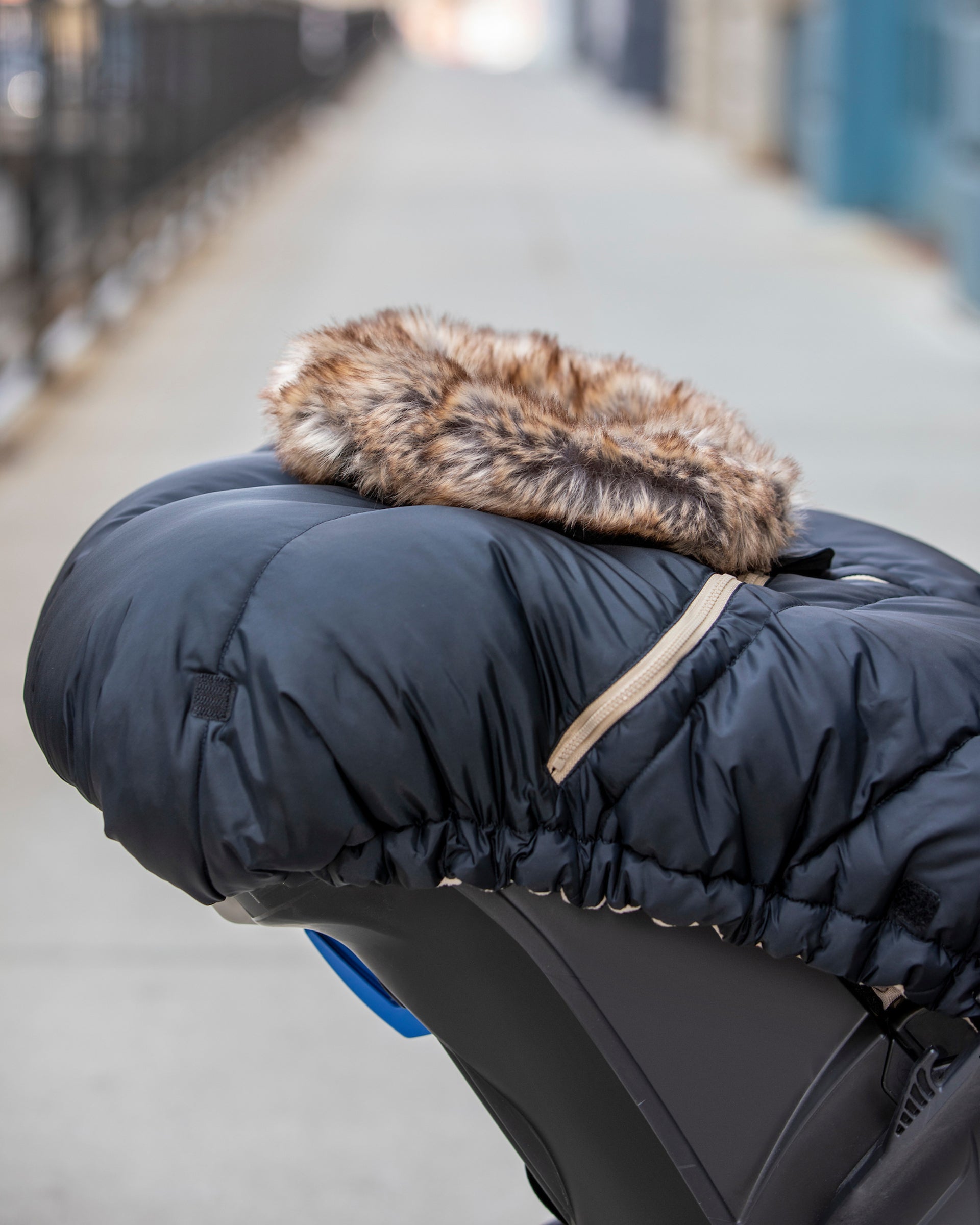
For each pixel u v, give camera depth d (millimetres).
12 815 2920
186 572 1115
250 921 1256
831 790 1089
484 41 71938
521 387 1329
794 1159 1240
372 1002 1494
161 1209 1925
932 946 1099
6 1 5957
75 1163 2008
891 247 9805
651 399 1495
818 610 1172
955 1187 1202
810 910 1107
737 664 1119
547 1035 1203
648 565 1159
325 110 21766
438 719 1058
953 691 1119
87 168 7098
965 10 8367
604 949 1170
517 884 1121
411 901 1161
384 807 1064
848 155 11109
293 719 1053
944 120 9336
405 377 1222
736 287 8414
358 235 10375
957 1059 1177
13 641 3680
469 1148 2061
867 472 5031
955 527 4480
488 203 12141
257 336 7270
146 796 1078
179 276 8891
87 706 1119
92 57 7203
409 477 1190
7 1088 2156
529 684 1082
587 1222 1301
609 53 31172
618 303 7898
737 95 15992
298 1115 2125
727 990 1194
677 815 1080
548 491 1151
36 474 5066
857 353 6809
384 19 41594
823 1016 1211
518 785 1083
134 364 6719
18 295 6105
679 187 13367
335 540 1117
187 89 10016
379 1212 1933
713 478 1186
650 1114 1222
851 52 10844
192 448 5391
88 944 2535
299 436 1270
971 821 1079
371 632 1062
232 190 12289
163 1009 2361
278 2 15516
